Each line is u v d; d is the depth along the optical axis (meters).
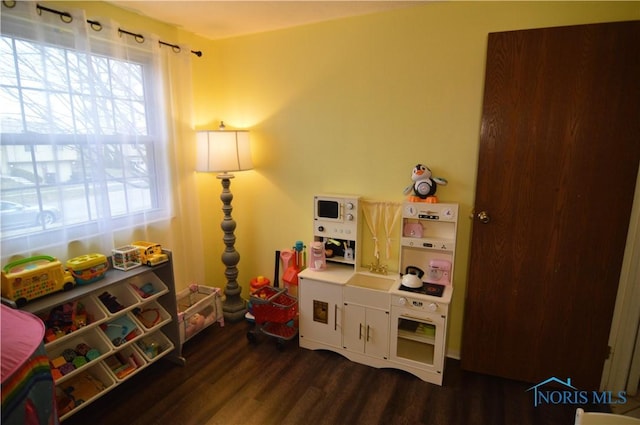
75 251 2.00
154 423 1.83
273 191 2.86
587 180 1.84
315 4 2.12
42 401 1.19
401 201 2.39
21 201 1.75
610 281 1.87
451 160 2.21
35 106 1.76
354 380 2.15
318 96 2.54
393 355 2.20
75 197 1.96
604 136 1.77
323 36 2.44
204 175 2.87
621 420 1.09
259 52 2.70
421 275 2.30
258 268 3.07
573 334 1.99
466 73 2.09
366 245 2.54
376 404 1.95
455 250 2.19
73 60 1.88
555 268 1.97
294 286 2.70
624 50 1.69
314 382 2.13
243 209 3.02
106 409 1.92
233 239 2.82
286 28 2.56
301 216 2.78
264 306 2.50
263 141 2.82
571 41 1.76
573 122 1.81
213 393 2.04
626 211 1.79
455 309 2.34
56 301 1.64
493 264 2.09
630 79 1.70
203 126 2.79
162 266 2.21
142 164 2.33
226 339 2.61
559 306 1.99
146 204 2.38
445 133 2.19
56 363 1.72
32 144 1.76
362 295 2.21
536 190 1.94
